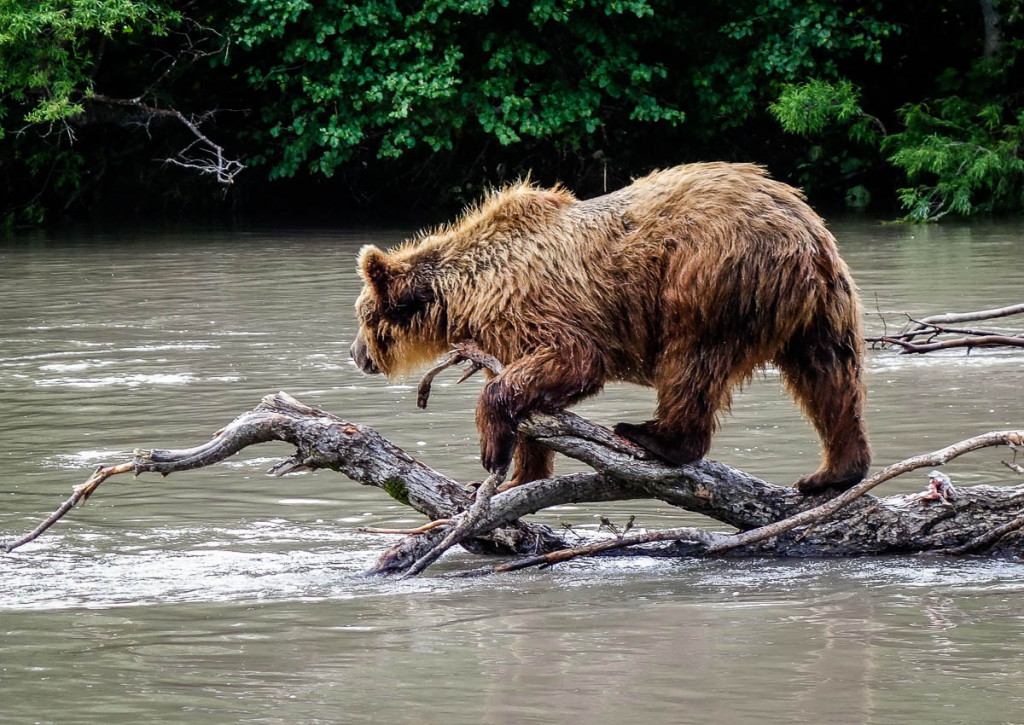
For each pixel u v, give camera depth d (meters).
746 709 8.15
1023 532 11.94
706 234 11.43
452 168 56.66
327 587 11.09
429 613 10.28
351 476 12.03
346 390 19.61
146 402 18.80
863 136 52.53
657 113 50.75
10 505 13.72
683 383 11.55
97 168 54.44
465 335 12.28
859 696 8.35
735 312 11.35
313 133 50.59
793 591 10.82
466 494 12.06
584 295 11.77
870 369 20.81
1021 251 37.34
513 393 11.47
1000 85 53.56
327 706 8.27
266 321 26.41
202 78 54.31
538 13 48.81
